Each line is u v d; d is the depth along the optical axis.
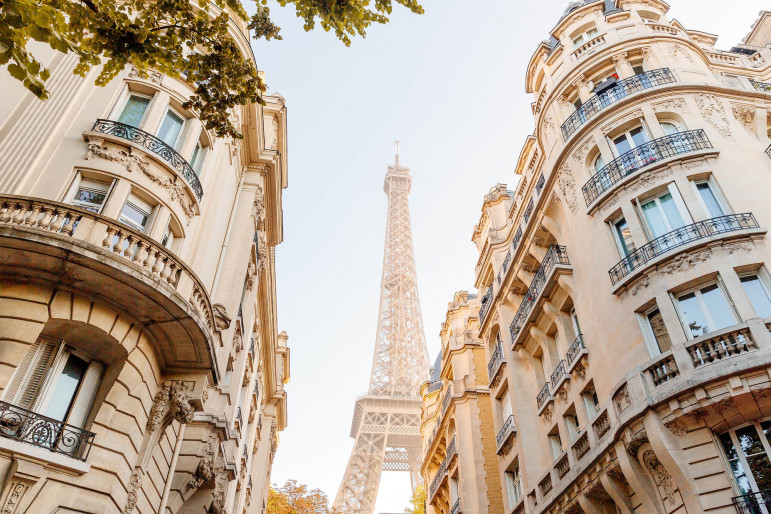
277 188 30.61
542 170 31.95
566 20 31.61
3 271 13.70
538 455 28.44
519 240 33.22
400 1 12.13
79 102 18.94
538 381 29.75
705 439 16.72
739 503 15.45
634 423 18.33
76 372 14.60
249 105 25.52
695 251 19.58
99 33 11.91
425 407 60.44
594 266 23.52
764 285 18.77
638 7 29.78
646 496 18.03
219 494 23.05
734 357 16.59
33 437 12.73
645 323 20.39
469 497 36.25
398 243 190.50
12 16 9.00
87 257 13.55
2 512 11.75
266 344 39.84
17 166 16.84
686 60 26.25
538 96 33.44
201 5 13.12
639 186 22.30
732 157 21.98
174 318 15.06
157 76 20.52
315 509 66.38
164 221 18.86
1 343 13.18
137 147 18.48
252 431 35.75
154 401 15.91
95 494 13.35
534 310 28.44
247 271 27.39
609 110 25.06
